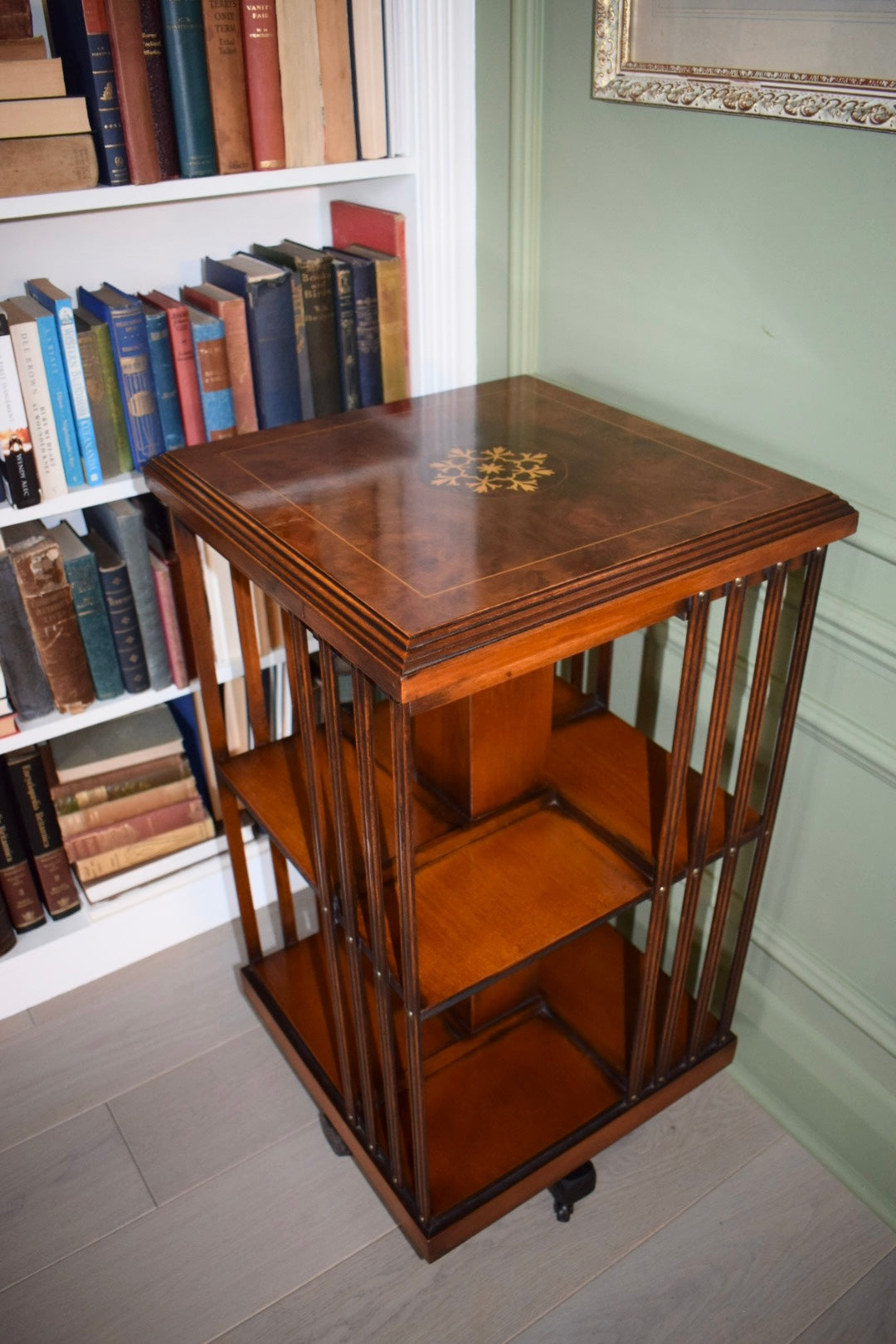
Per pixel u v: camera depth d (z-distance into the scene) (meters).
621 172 1.31
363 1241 1.43
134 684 1.66
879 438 1.13
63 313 1.37
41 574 1.50
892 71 0.97
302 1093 1.63
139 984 1.82
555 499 1.13
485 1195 1.33
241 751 1.80
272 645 1.76
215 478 1.20
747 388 1.26
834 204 1.08
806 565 1.14
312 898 1.97
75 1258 1.42
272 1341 1.32
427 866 1.27
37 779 1.64
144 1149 1.56
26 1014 1.77
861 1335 1.32
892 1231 1.44
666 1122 1.58
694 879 1.27
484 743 1.26
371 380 1.65
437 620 0.91
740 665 1.41
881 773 1.26
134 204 1.35
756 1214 1.46
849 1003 1.42
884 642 1.19
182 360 1.48
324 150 1.46
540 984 1.64
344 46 1.41
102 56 1.27
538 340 1.56
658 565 1.01
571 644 0.97
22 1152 1.55
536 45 1.34
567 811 1.35
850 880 1.37
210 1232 1.45
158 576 1.58
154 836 1.79
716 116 1.16
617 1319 1.34
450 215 1.55
